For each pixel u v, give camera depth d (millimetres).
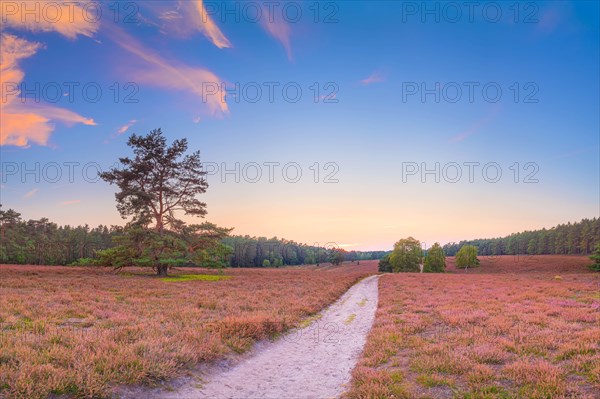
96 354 8352
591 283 33219
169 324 12945
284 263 112500
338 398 7676
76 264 56156
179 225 45406
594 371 7840
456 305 19516
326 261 116062
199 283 33156
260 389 8375
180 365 8453
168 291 25422
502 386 7645
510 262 116625
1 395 6055
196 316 15039
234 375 9164
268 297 23484
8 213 104312
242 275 48969
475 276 51938
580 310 16562
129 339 10398
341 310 21312
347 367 10016
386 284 38875
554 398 6762
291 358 11000
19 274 37000
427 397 7207
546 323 13680
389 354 10586
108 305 17562
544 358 9336
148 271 51125
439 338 12141
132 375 7445
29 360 7598
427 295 25750
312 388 8406
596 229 120000
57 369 7074
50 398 6250
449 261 133750
